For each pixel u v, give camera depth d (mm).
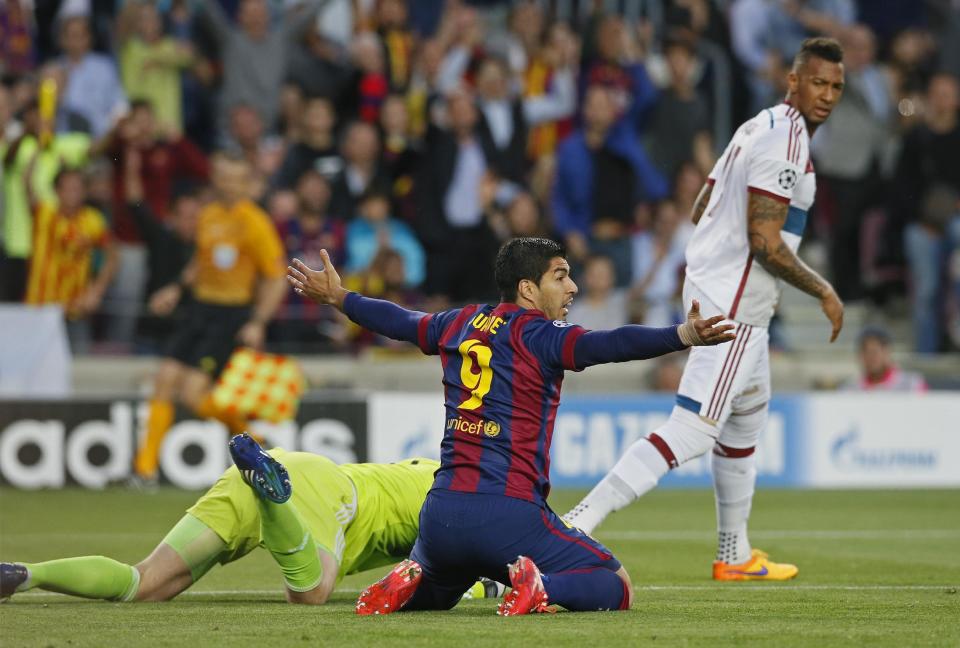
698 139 61844
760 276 24469
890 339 59062
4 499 44219
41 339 49375
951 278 58250
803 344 61562
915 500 45844
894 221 61469
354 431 48688
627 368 54250
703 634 17047
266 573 26609
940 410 50844
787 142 24047
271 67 60375
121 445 48156
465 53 63344
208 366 45500
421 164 56906
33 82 55375
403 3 63625
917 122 62531
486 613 19422
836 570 27688
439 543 18906
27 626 17828
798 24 66938
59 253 50906
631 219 57906
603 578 19297
